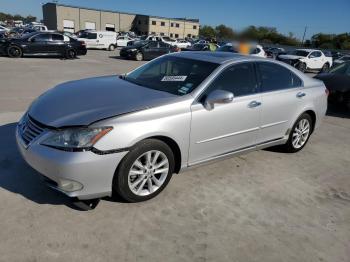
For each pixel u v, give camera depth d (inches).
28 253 99.7
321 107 204.5
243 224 124.5
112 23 2950.3
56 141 111.7
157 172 132.0
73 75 464.8
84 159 110.0
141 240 110.0
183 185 147.9
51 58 713.6
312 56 809.5
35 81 389.4
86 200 123.8
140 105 125.8
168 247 108.2
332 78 326.3
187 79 149.0
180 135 132.6
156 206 129.7
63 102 130.0
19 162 154.9
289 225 126.9
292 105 182.7
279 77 179.8
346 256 112.9
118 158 116.1
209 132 143.4
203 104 139.6
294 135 194.9
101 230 112.8
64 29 2709.2
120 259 101.0
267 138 176.4
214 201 137.9
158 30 3070.9
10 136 187.3
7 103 268.2
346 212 140.6
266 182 160.1
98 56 868.6
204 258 105.2
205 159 148.6
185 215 126.1
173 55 177.2
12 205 121.7
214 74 147.9
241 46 414.6
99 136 112.0
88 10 2785.4
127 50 832.9
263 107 165.3
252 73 164.9
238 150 162.9
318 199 149.4
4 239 104.3
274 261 107.3
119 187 121.6
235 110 151.6
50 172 112.2
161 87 150.1
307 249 114.2
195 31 3319.4
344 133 262.7
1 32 1264.8
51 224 113.3
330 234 123.9
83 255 101.1
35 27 1579.7
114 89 144.8
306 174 175.0
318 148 219.6
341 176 177.5
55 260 98.3
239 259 106.5
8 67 501.7
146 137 121.2
